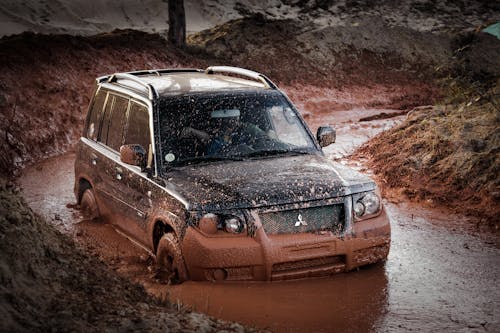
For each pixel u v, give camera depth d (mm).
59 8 51219
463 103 15195
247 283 7793
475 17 50656
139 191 8758
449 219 10562
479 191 11391
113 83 10570
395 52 34594
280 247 7469
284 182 7875
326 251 7664
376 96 29484
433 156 12977
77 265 6719
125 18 52500
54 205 11781
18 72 19266
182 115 8898
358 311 7188
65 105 19562
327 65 32188
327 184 7875
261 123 9125
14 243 6055
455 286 7844
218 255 7398
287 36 34094
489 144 12562
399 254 8945
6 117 16578
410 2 53125
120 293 6543
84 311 5758
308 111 26219
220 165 8492
